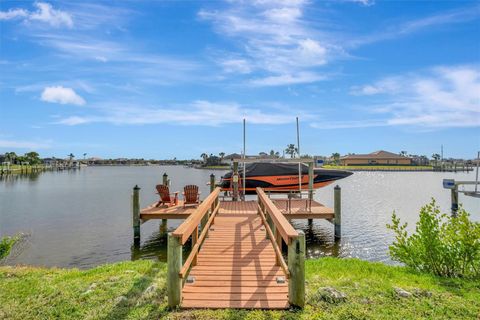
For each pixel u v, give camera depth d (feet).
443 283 20.71
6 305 16.99
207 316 14.93
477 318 15.28
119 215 70.79
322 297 16.97
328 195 118.83
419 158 448.65
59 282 21.07
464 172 349.82
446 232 23.62
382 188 150.92
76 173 331.57
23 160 363.56
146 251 42.42
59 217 68.18
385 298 17.34
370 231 54.60
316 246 44.75
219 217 40.32
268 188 70.69
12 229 55.83
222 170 437.17
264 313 15.23
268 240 28.53
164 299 17.06
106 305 16.60
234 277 19.36
